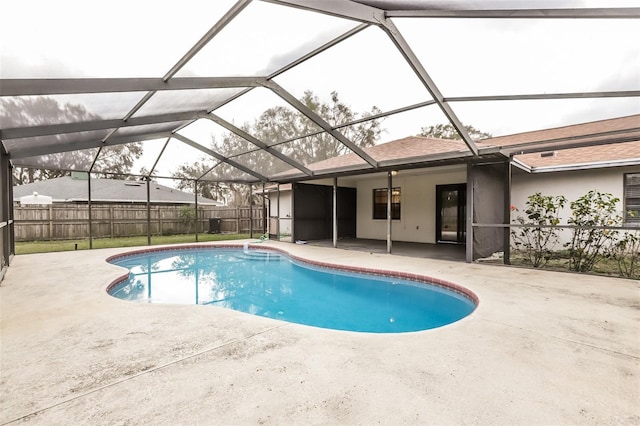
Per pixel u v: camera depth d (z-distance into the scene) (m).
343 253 9.70
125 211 15.13
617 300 4.36
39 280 5.94
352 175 10.80
